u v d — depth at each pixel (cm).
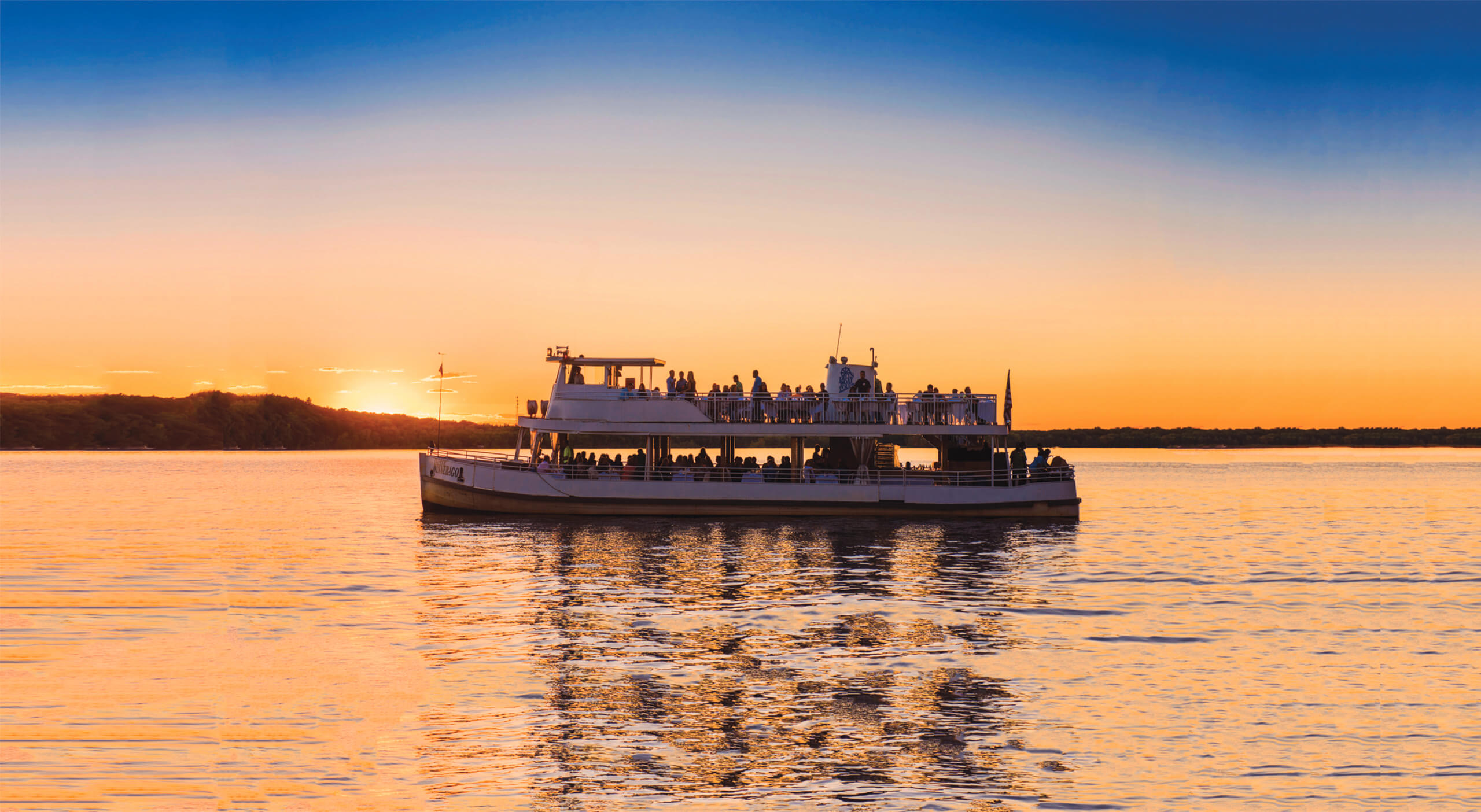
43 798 1803
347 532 5962
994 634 3044
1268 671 2642
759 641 2914
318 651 2808
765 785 1855
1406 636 3092
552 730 2130
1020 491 5766
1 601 3619
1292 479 14450
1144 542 5450
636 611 3344
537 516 5831
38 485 11281
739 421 5500
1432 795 1853
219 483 11969
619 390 5538
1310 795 1847
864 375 5606
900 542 5081
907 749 2038
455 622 3191
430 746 2041
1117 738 2114
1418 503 9012
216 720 2200
